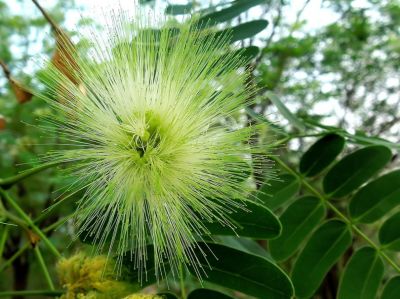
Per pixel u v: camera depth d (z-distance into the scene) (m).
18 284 0.34
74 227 0.12
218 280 0.12
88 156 0.11
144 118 0.11
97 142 0.11
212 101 0.11
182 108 0.11
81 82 0.11
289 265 0.18
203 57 0.11
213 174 0.11
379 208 0.14
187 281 0.15
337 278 0.22
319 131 0.15
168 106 0.11
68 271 0.11
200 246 0.12
